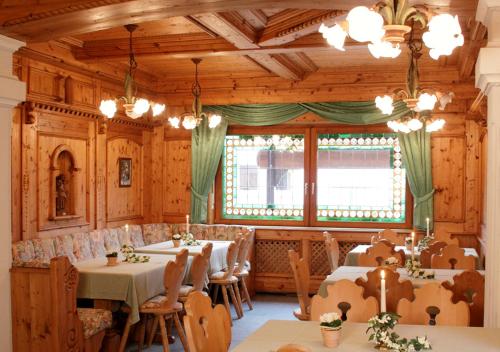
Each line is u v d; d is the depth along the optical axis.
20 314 4.64
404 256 6.28
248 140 9.03
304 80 8.57
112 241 7.63
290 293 8.72
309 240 8.57
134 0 3.85
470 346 2.88
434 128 7.20
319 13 5.24
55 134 6.79
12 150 6.11
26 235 6.29
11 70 4.72
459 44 3.06
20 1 4.21
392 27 3.03
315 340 3.03
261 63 7.36
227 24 5.36
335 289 3.61
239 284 8.23
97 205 7.61
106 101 6.30
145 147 8.87
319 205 8.79
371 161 8.62
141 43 6.76
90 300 5.82
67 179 7.10
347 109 8.42
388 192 8.57
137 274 5.34
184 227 8.82
